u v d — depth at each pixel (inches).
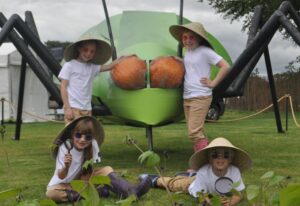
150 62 226.2
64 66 218.5
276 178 68.2
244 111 1008.9
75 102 216.4
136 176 219.3
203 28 224.7
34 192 186.2
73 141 169.0
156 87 221.3
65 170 166.4
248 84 1013.8
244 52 228.4
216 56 219.8
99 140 178.9
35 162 268.5
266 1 980.6
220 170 160.6
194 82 220.2
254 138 398.6
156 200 169.3
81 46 217.8
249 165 165.5
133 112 221.5
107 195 171.8
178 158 279.3
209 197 77.5
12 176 223.9
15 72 702.5
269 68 390.0
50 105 754.2
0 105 692.7
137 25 253.4
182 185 175.6
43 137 429.1
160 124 226.4
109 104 229.3
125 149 329.1
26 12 312.5
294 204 49.7
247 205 151.0
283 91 983.0
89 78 219.9
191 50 223.6
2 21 259.3
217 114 701.3
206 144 220.2
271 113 925.8
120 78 219.8
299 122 621.0
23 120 713.6
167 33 251.9
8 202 161.3
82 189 64.4
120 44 245.8
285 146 337.1
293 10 237.6
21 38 258.5
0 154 305.6
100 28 265.6
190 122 221.6
